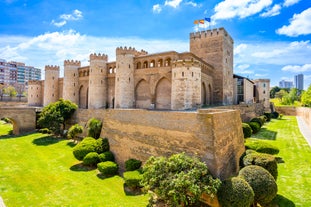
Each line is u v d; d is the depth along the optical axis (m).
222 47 44.38
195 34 48.00
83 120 35.47
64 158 25.33
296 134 34.59
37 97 66.31
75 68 53.94
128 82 40.25
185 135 16.55
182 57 36.38
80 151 23.12
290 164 20.69
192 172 13.00
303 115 56.03
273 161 15.33
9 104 68.81
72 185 17.92
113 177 19.58
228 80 48.75
